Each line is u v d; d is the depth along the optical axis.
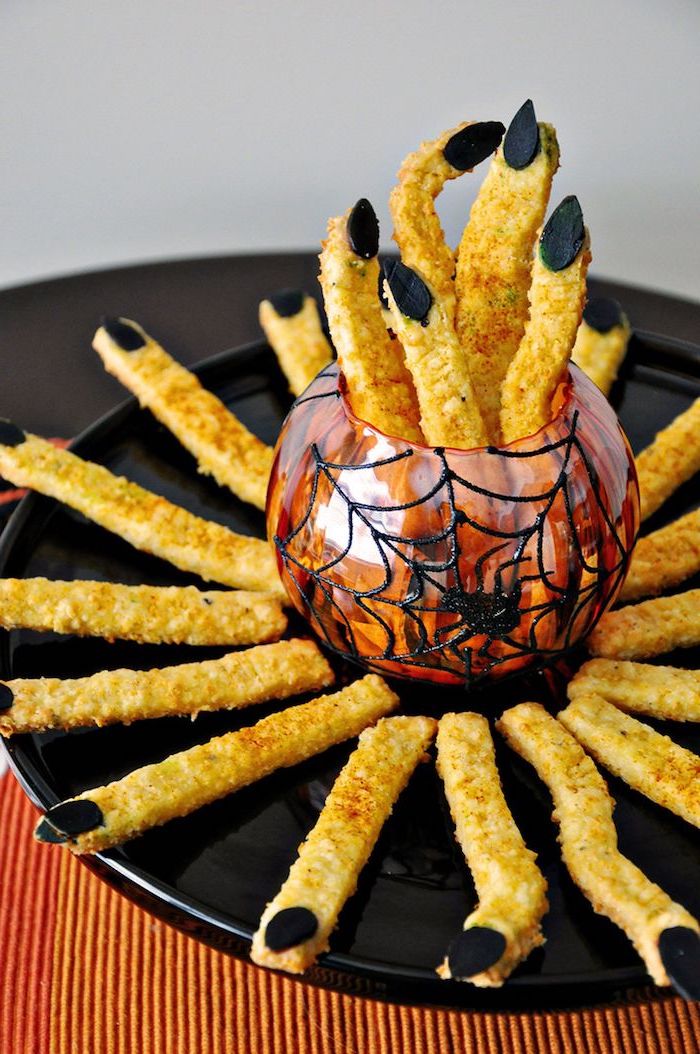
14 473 0.63
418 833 0.55
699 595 0.60
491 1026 0.56
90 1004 0.57
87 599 0.59
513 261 0.55
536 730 0.56
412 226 0.55
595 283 0.79
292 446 0.57
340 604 0.56
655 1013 0.56
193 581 0.63
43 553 0.63
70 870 0.61
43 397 0.74
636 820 0.55
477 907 0.52
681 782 0.54
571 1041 0.56
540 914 0.51
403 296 0.52
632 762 0.55
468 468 0.53
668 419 0.68
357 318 0.54
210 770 0.55
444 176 0.55
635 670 0.58
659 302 0.78
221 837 0.55
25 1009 0.57
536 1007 0.50
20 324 0.78
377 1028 0.56
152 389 0.66
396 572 0.54
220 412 0.66
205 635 0.60
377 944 0.52
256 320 0.78
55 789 0.55
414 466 0.53
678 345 0.69
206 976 0.58
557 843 0.54
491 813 0.53
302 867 0.52
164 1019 0.57
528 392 0.53
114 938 0.59
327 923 0.51
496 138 0.55
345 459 0.54
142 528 0.62
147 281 0.80
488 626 0.54
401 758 0.55
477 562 0.54
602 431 0.56
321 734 0.56
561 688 0.58
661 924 0.50
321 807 0.55
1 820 0.63
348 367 0.54
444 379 0.52
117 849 0.53
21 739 0.56
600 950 0.51
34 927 0.59
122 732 0.57
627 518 0.56
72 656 0.59
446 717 0.57
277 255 0.82
